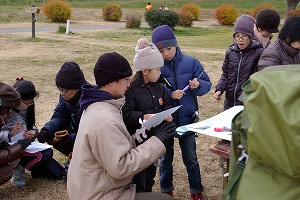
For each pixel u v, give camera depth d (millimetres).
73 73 3404
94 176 2168
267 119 1634
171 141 3479
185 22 29094
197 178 3541
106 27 26766
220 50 15156
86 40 18375
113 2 44156
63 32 21625
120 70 2279
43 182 4180
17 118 3883
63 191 4000
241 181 1783
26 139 3754
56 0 32031
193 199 3592
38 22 28062
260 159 1694
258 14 3996
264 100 1652
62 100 3918
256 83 1708
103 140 2113
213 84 8648
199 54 13547
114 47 15555
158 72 2932
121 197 2234
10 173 3693
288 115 1564
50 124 3922
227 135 2588
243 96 1816
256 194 1691
